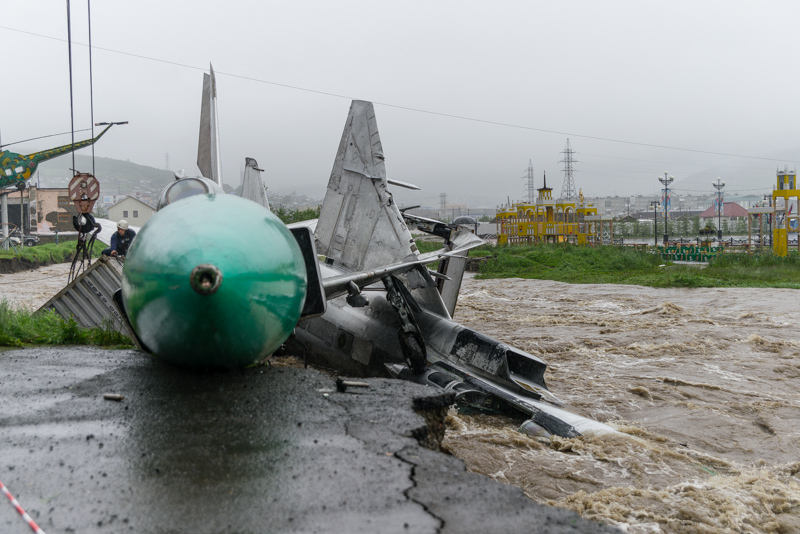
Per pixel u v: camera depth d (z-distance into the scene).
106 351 7.93
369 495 3.84
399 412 5.48
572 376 12.72
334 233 11.72
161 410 5.36
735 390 11.48
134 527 3.37
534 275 37.25
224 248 5.10
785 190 43.91
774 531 5.92
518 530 3.46
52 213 76.50
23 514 3.51
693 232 127.12
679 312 21.56
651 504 6.36
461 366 9.43
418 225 12.75
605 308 23.41
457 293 12.17
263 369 6.74
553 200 64.94
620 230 118.44
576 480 6.91
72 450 4.48
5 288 29.41
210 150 15.17
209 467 4.21
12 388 6.02
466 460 7.30
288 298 5.55
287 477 4.07
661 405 10.53
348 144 11.60
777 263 38.25
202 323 5.11
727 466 7.59
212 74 15.36
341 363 10.93
